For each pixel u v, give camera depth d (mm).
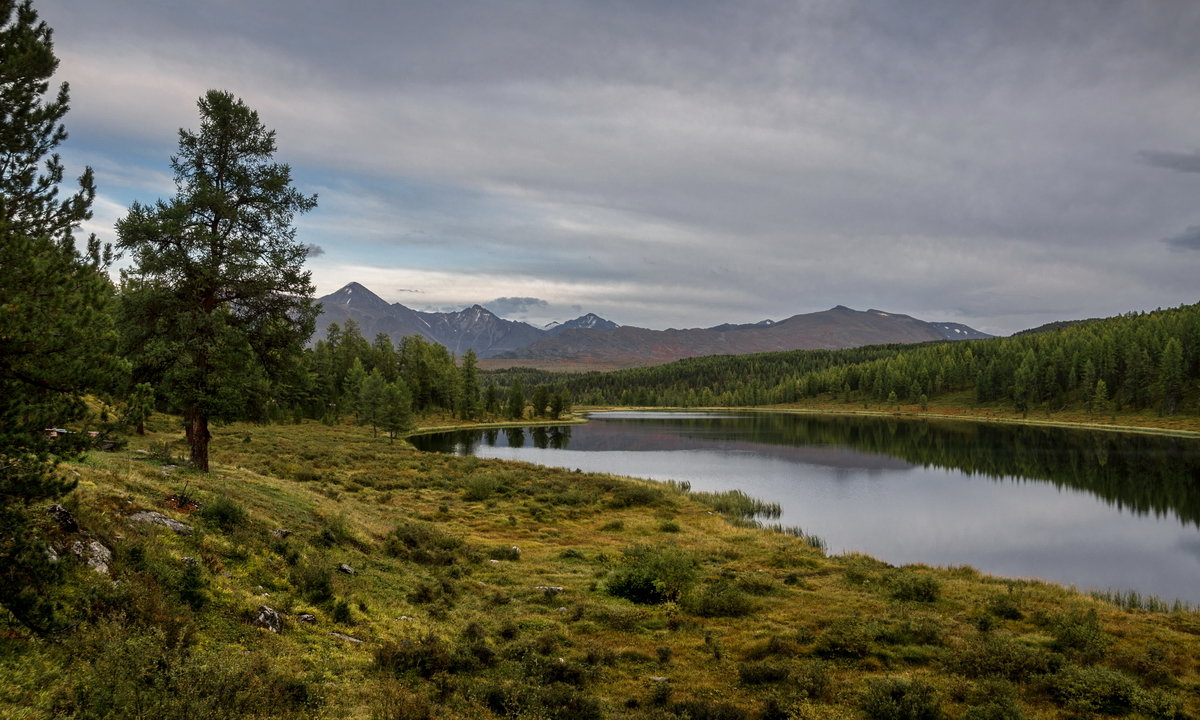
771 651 19547
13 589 9344
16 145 13102
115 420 10812
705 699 15992
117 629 10312
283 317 28797
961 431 135750
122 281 25703
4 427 9133
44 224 12758
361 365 125250
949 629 22188
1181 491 63031
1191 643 21734
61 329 9898
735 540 39094
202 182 26281
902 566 34281
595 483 59406
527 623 21000
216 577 15016
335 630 15664
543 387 198250
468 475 59156
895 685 16094
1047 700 16531
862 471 77688
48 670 9180
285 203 27969
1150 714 15641
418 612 19500
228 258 26125
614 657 18484
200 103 26688
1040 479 70750
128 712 8516
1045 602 26422
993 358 191750
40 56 13320
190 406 27281
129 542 13914
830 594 26844
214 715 8977
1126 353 151875
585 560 31438
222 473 30000
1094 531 46625
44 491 9617
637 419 196125
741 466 82625
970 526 47781
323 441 82562
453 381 164000
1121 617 25031
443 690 13758
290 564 18797
